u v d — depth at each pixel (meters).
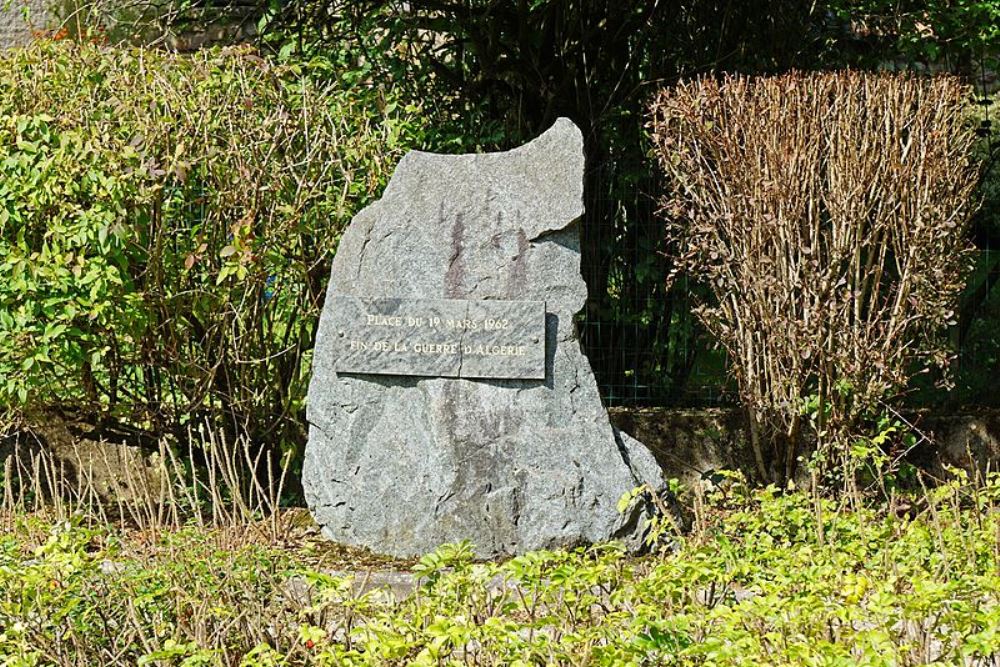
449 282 7.05
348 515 7.03
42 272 7.29
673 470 8.79
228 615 4.39
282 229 7.67
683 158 7.89
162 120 7.51
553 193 7.04
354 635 3.73
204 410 8.21
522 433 6.92
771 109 7.64
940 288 7.68
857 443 7.58
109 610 4.54
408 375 7.01
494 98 10.66
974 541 5.07
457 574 4.13
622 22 10.38
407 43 10.53
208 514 7.73
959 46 10.16
